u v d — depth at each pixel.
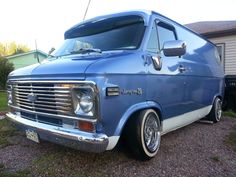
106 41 4.02
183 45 3.78
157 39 4.10
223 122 6.72
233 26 12.66
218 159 3.96
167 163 3.73
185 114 4.87
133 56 3.51
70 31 4.79
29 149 4.17
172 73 4.27
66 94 3.08
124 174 3.33
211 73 6.20
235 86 8.49
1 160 3.74
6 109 8.60
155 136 3.90
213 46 6.93
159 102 3.93
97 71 2.94
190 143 4.68
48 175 3.26
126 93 3.26
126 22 4.10
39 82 3.35
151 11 4.18
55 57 4.30
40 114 3.42
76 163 3.60
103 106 2.95
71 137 3.02
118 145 3.93
